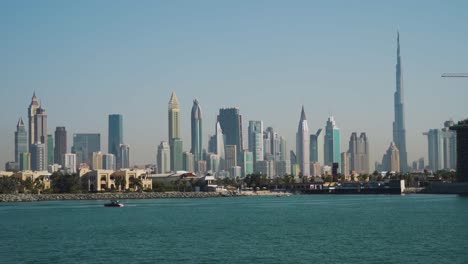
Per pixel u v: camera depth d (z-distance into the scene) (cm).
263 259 12112
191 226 19362
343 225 18912
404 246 13538
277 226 18962
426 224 18650
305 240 15000
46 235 16925
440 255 12194
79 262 12019
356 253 12662
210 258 12319
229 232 17200
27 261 12231
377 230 17062
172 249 13650
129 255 12812
